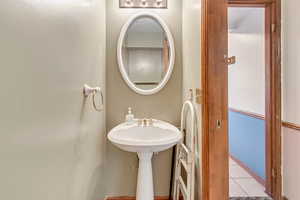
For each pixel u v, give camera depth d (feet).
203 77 4.87
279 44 6.57
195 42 5.52
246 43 9.18
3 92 2.01
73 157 3.88
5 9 2.03
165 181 7.13
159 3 7.01
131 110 7.03
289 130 6.23
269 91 6.85
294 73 6.01
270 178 6.90
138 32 7.06
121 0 6.98
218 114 4.80
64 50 3.45
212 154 4.79
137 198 5.77
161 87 7.02
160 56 7.07
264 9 7.06
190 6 6.00
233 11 8.76
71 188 3.78
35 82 2.56
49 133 2.92
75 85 4.00
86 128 4.72
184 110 6.56
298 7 5.82
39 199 2.64
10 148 2.11
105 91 6.85
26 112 2.38
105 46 6.84
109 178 7.01
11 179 2.12
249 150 8.86
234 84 10.48
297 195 5.89
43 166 2.75
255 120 8.34
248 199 6.82
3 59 2.01
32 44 2.49
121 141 5.03
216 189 4.77
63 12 3.40
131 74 7.05
